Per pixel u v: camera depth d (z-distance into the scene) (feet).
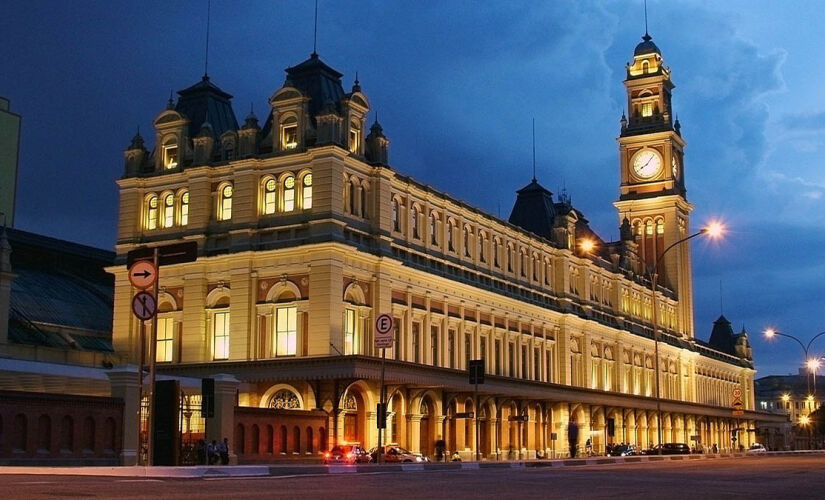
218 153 237.86
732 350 555.69
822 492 95.09
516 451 274.57
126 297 240.53
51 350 230.07
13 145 337.72
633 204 449.89
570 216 329.52
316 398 203.82
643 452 316.40
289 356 214.69
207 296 228.43
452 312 258.98
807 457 287.89
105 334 261.03
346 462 186.60
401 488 91.15
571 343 322.34
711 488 101.09
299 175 221.05
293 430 191.52
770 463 208.03
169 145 244.42
